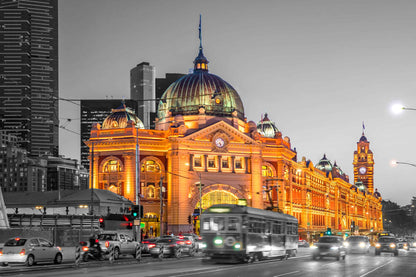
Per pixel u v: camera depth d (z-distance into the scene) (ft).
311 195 506.48
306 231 466.70
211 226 157.28
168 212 379.55
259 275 113.19
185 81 423.64
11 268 135.54
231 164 398.21
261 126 488.02
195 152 387.75
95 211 312.09
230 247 154.71
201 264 153.17
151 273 116.88
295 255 203.62
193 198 382.01
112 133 390.83
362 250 238.07
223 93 418.92
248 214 157.69
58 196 333.62
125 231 244.22
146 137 386.32
